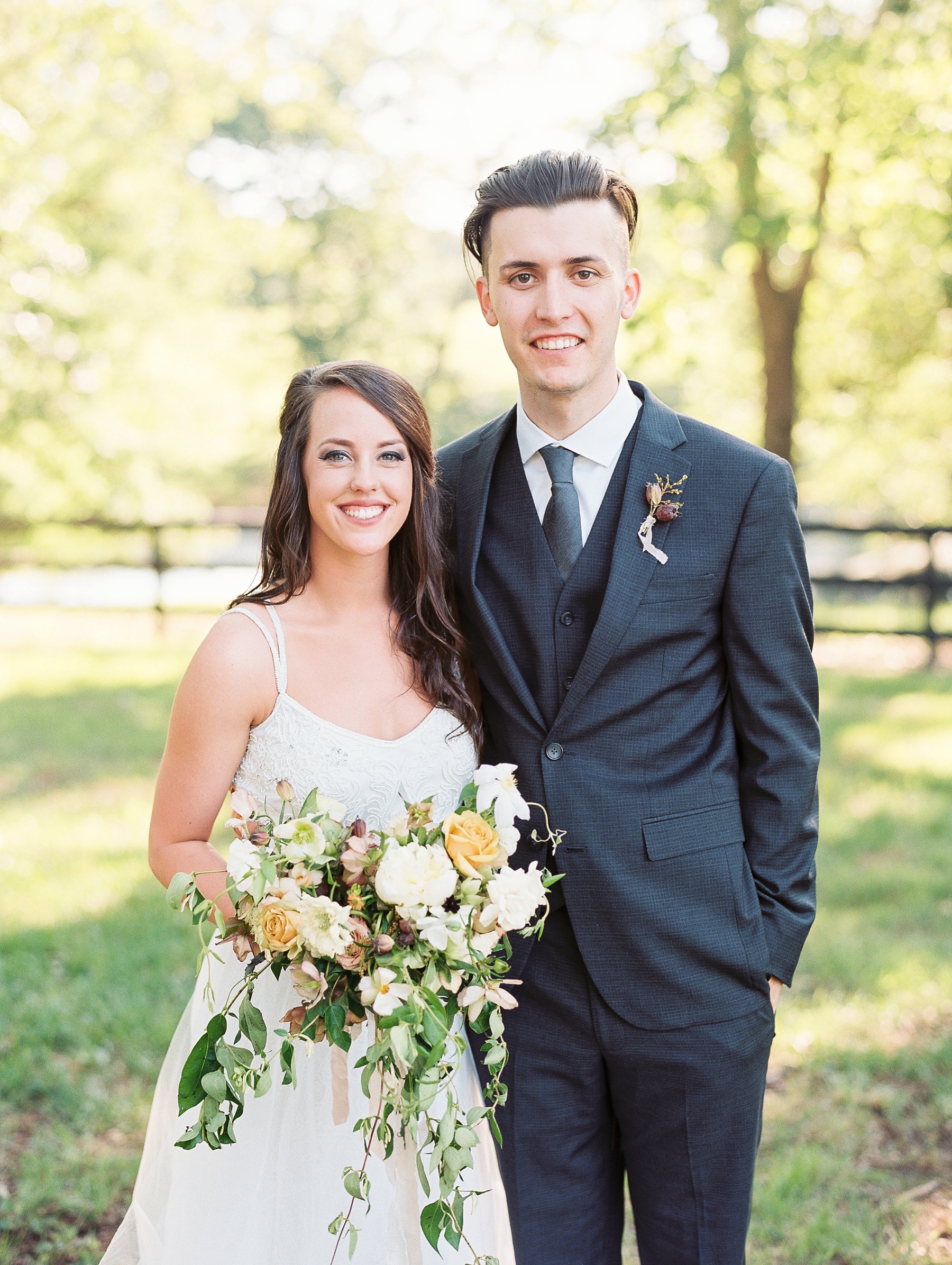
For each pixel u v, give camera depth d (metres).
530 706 2.17
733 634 2.15
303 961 1.78
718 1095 2.12
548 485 2.22
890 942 4.37
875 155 9.84
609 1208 2.28
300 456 2.14
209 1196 2.10
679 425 2.22
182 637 11.74
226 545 19.95
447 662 2.23
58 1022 3.69
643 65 10.10
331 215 21.62
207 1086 1.80
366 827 2.05
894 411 15.64
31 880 4.94
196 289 16.70
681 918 2.10
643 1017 2.10
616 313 2.12
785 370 11.16
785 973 2.18
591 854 2.09
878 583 10.37
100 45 13.23
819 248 10.98
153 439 15.59
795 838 2.18
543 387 2.12
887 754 6.85
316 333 22.11
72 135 13.30
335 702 2.12
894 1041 3.67
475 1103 2.24
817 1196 2.98
